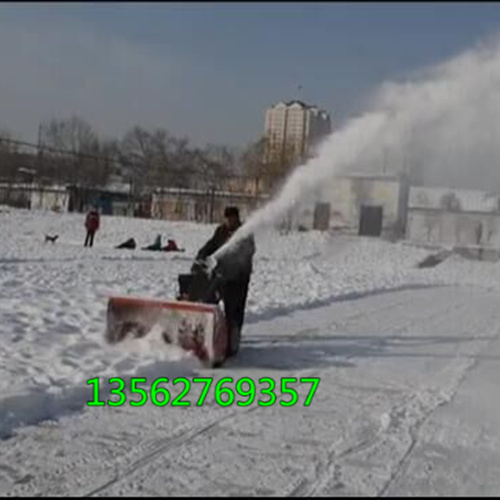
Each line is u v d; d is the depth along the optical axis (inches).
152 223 2055.9
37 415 262.2
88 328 412.2
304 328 494.0
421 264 1595.7
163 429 255.3
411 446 250.2
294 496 201.0
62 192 2768.2
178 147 3147.1
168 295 585.6
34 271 723.4
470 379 363.3
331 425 269.9
